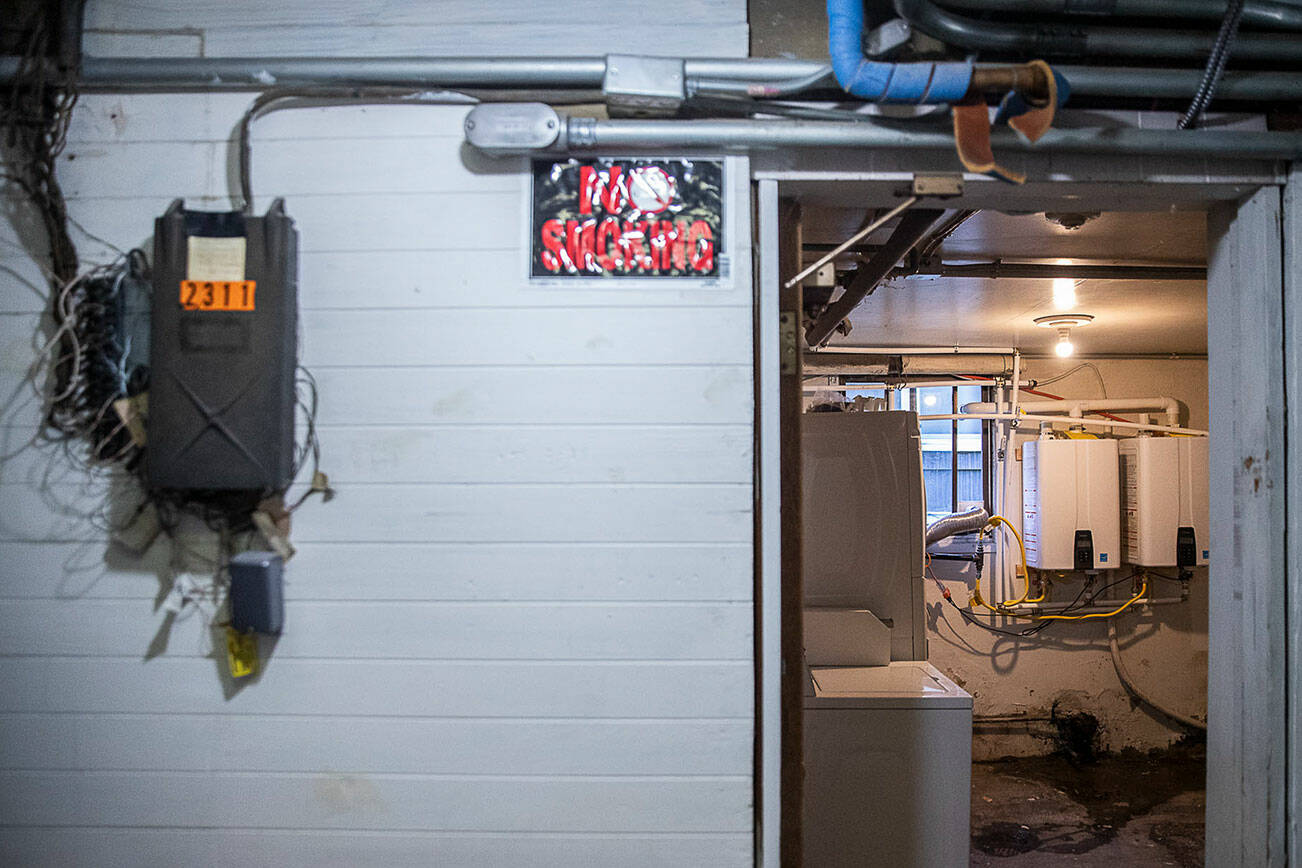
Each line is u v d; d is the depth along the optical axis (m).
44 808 1.41
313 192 1.44
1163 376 4.29
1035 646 4.23
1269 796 1.45
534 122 1.37
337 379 1.43
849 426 2.46
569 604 1.41
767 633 1.40
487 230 1.43
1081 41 1.39
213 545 1.42
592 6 1.48
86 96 1.45
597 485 1.42
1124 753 4.20
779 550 1.41
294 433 1.40
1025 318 3.36
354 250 1.43
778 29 1.48
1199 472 3.79
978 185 1.47
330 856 1.40
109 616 1.42
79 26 1.45
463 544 1.42
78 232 1.43
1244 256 1.52
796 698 1.51
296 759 1.41
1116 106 1.47
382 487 1.42
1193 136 1.40
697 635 1.41
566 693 1.41
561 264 1.43
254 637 1.41
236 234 1.35
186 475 1.32
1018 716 4.22
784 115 1.41
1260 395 1.49
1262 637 1.47
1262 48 1.40
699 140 1.39
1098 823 3.39
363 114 1.45
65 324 1.38
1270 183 1.47
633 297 1.43
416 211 1.44
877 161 1.45
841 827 2.03
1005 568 4.25
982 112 1.31
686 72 1.40
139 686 1.41
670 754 1.40
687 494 1.41
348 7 1.48
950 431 4.51
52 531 1.42
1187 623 4.21
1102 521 3.86
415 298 1.43
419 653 1.41
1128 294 2.88
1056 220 2.05
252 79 1.42
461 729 1.41
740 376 1.42
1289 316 1.46
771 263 1.44
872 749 2.04
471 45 1.48
